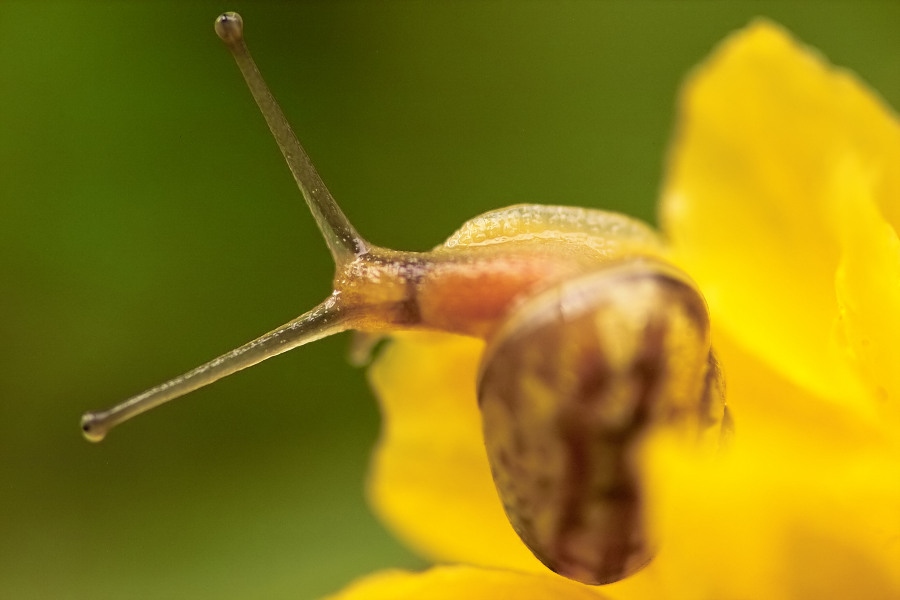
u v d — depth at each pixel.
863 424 0.09
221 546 0.11
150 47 0.11
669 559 0.09
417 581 0.09
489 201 0.11
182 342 0.11
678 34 0.11
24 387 0.11
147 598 0.11
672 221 0.10
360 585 0.09
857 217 0.09
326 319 0.09
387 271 0.09
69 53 0.11
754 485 0.09
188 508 0.11
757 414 0.09
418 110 0.11
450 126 0.11
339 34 0.11
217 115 0.11
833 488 0.09
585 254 0.09
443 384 0.09
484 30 0.11
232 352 0.09
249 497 0.11
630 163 0.11
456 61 0.11
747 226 0.10
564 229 0.09
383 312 0.09
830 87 0.10
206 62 0.11
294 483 0.11
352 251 0.09
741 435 0.09
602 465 0.09
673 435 0.09
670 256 0.09
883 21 0.11
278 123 0.09
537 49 0.11
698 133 0.10
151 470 0.11
